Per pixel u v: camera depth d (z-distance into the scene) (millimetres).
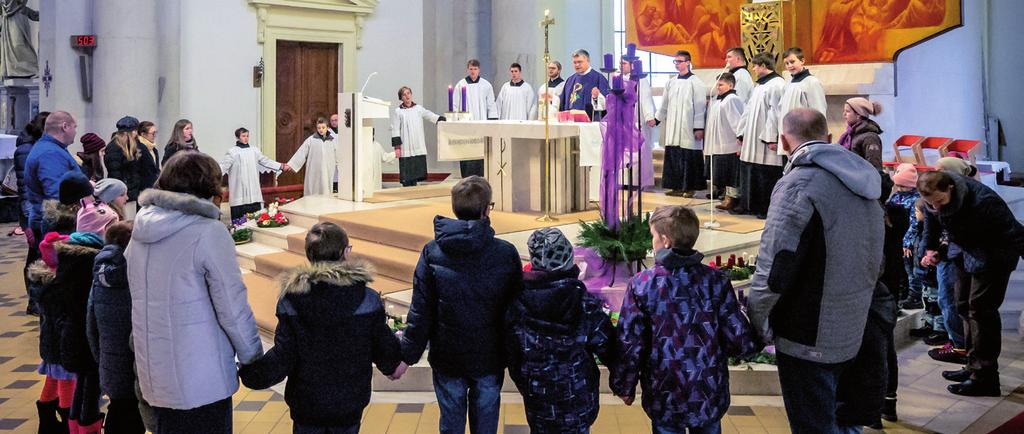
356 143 10680
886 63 10797
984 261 5633
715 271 3928
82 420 4543
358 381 3781
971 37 13742
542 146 9305
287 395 3832
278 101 14523
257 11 14055
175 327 3551
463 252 4012
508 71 14094
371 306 3789
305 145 12352
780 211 3820
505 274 4059
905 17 10570
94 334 4172
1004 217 5531
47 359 4812
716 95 9945
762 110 9070
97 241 4578
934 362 6547
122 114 12344
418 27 15648
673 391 3820
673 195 10680
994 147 14102
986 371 5781
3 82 17750
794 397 3986
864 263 3848
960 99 13484
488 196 4152
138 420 4180
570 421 3840
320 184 12383
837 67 11164
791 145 4031
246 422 5395
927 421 5379
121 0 12227
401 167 12805
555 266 3865
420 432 5188
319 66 14883
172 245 3555
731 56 9945
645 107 10102
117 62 12289
